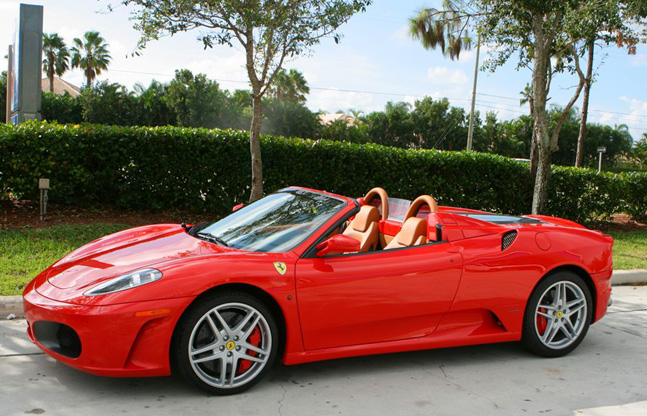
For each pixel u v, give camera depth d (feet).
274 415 10.45
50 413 10.02
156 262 11.37
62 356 10.58
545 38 32.37
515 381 12.90
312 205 13.76
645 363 14.55
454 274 13.24
